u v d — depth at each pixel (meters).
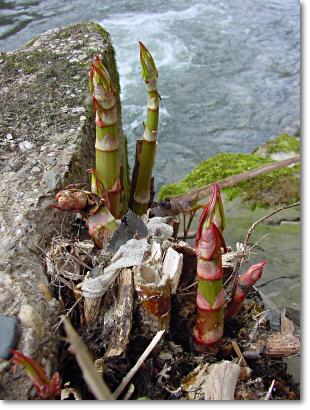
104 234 0.36
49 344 0.32
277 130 1.05
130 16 1.37
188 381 0.33
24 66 0.57
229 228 0.70
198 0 1.46
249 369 0.34
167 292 0.33
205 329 0.33
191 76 1.19
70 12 1.36
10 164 0.44
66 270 0.36
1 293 0.33
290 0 1.48
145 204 0.46
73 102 0.51
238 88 1.16
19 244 0.37
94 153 0.51
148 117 0.43
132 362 0.34
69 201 0.35
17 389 0.29
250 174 0.45
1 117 0.49
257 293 0.40
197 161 0.99
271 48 1.28
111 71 0.62
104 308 0.34
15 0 1.40
